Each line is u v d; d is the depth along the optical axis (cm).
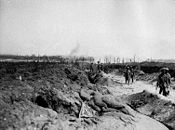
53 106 641
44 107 627
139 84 2009
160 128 689
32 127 468
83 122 601
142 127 659
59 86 880
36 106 583
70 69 1252
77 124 571
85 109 716
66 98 699
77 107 698
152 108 845
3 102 527
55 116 569
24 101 584
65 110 654
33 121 491
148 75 2641
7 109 500
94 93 882
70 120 586
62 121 554
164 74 1196
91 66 2161
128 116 720
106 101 802
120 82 2084
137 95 988
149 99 909
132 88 1622
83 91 891
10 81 741
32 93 665
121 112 759
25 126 462
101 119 657
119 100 855
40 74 985
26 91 665
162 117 768
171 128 695
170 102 827
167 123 726
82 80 1197
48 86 802
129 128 624
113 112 736
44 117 534
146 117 777
